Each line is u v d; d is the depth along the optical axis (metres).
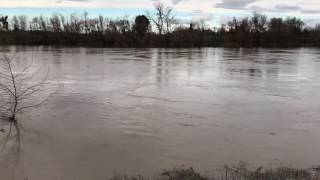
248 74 38.50
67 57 56.97
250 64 49.16
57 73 36.69
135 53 70.19
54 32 103.88
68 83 30.55
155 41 100.75
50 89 27.47
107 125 18.94
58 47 91.62
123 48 92.31
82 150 15.59
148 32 107.94
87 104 23.12
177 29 113.81
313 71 41.78
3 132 17.56
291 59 58.84
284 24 117.25
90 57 57.75
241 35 109.00
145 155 15.12
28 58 53.50
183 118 20.42
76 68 41.44
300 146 16.36
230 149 15.89
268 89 29.56
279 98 26.06
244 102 24.56
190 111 21.94
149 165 14.10
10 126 18.42
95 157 14.91
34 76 33.84
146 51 78.19
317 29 122.19
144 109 22.22
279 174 11.58
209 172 13.15
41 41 100.38
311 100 25.58
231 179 11.60
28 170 13.72
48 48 85.75
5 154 15.08
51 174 13.40
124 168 13.84
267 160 14.69
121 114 21.02
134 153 15.33
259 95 27.00
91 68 41.69
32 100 23.42
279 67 45.56
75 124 19.00
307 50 90.94
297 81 34.12
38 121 19.31
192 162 14.40
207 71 40.47
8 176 13.25
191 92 27.73
